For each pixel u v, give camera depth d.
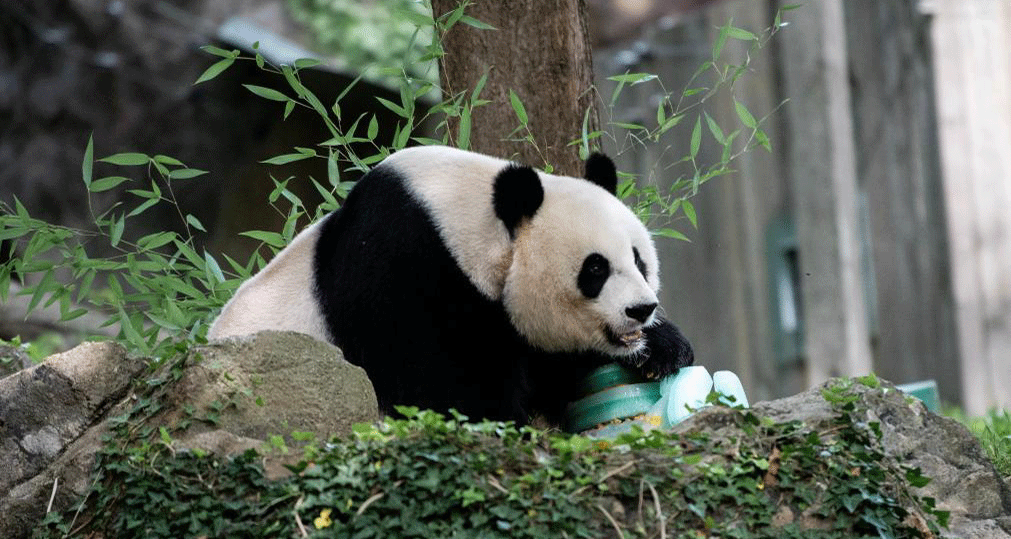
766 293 23.03
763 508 7.48
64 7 28.05
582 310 9.51
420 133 27.62
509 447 7.50
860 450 7.83
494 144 11.58
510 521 7.13
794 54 22.50
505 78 11.55
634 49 23.95
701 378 9.64
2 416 8.18
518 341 9.67
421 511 7.18
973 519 8.73
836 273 22.34
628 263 9.44
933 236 22.84
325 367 8.14
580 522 7.20
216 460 7.59
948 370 22.67
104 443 7.89
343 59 27.80
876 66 23.09
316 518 7.26
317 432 7.99
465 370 9.26
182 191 27.91
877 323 23.16
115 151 28.02
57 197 27.61
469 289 9.28
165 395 7.99
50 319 20.19
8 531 7.82
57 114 27.78
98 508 7.66
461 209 9.35
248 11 28.80
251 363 8.04
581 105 11.70
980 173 22.81
